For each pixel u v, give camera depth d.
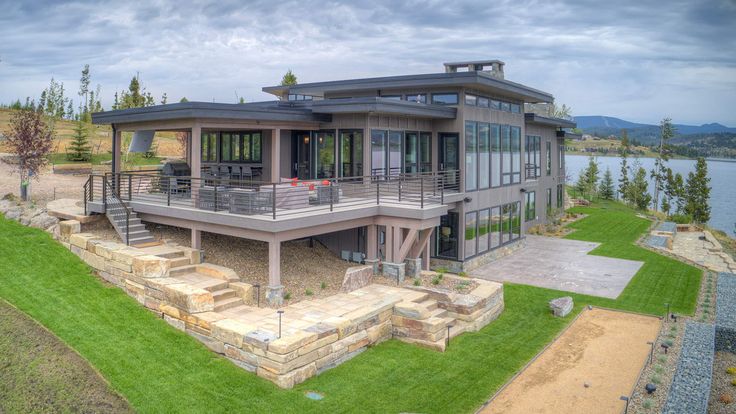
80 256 17.33
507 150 25.91
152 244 17.70
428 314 14.40
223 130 24.41
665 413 10.97
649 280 21.62
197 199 17.30
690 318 17.16
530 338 15.12
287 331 12.53
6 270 16.06
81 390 10.96
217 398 10.78
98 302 14.52
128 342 12.66
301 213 16.06
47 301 14.37
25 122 24.31
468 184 22.34
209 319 12.88
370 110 19.06
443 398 11.45
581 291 19.86
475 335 15.09
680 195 56.66
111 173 19.86
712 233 40.66
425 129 22.45
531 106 36.84
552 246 28.67
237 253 18.31
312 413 10.50
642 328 16.14
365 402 11.05
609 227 35.97
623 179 65.19
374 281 17.61
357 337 13.30
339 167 21.16
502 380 12.45
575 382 12.47
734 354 15.66
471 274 21.97
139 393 10.84
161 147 55.12
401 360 13.12
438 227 22.58
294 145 22.89
